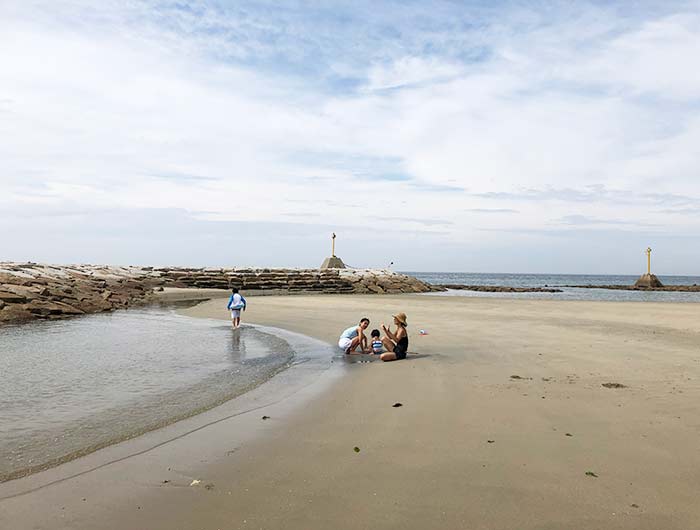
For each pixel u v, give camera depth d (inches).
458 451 214.8
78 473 204.2
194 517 161.3
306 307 1079.6
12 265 1466.5
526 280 6476.4
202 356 504.7
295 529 151.3
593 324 723.4
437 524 152.7
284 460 211.0
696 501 165.6
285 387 360.5
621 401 291.1
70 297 1110.4
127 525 157.3
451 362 425.7
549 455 208.1
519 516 156.9
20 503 175.6
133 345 584.1
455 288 2910.9
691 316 858.1
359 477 189.9
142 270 2127.2
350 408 291.9
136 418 287.3
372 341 512.7
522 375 368.5
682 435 230.5
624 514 157.3
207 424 271.0
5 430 267.0
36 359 491.2
